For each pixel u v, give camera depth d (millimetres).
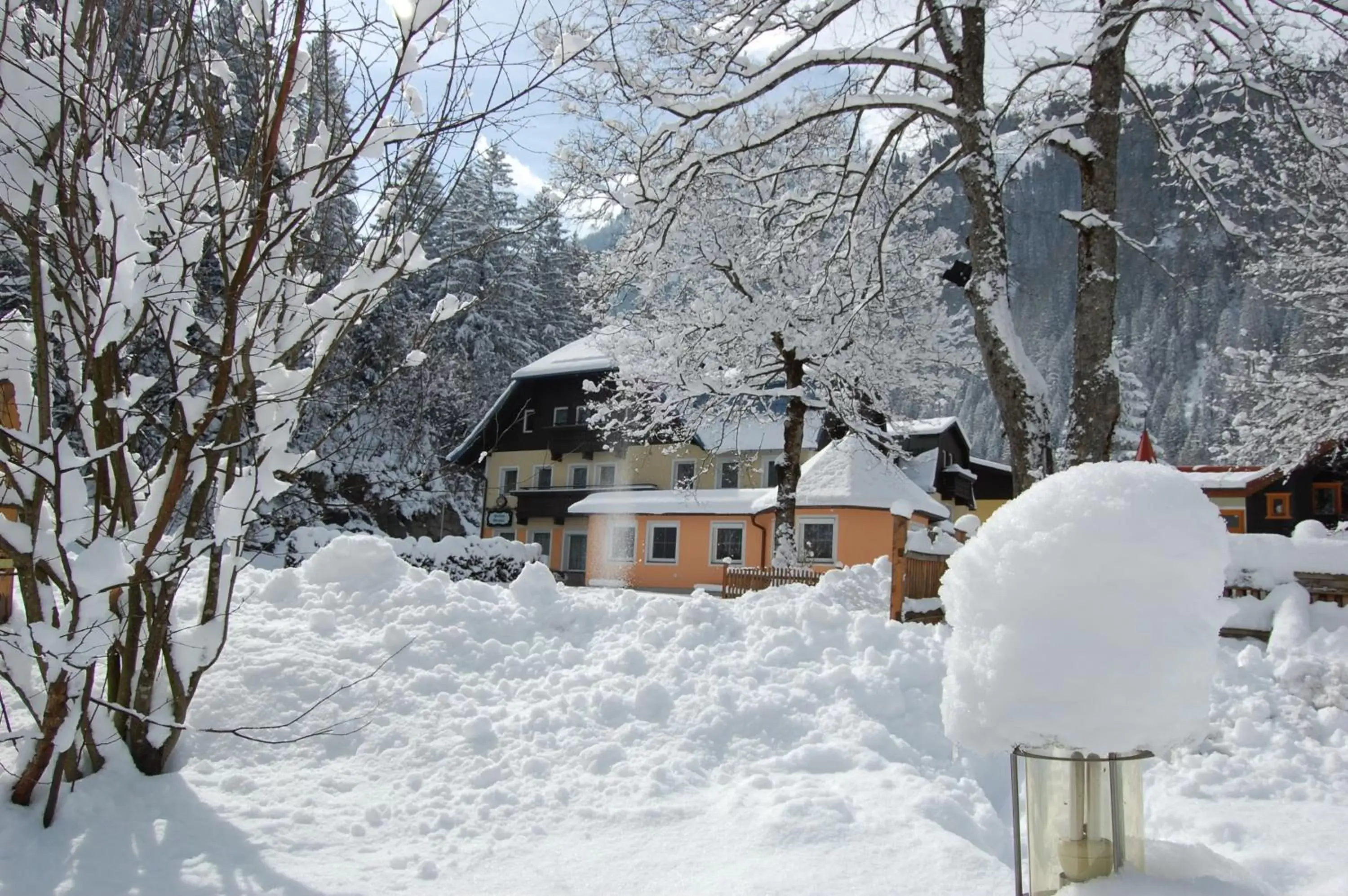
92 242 3887
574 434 40344
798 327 20875
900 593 8859
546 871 3799
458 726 5160
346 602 6699
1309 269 17750
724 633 6902
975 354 26297
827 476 29016
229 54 4461
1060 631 2406
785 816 4180
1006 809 5312
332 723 5055
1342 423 18984
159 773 4301
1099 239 11141
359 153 4051
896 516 8961
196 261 3883
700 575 32656
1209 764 5699
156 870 3523
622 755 5035
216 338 4289
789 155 17469
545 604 7109
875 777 4879
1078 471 2576
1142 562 2352
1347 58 11641
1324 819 4895
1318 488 31641
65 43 3572
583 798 4570
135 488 4133
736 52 11891
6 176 3787
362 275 4324
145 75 4387
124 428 4066
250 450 4648
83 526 3770
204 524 4953
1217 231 13422
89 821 3756
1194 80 12367
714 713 5508
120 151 3984
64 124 3680
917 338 24594
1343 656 6922
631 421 25156
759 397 23828
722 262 20859
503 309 42500
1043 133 11750
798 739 5430
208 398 3965
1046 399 11070
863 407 24469
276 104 4012
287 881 3539
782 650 6477
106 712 4184
